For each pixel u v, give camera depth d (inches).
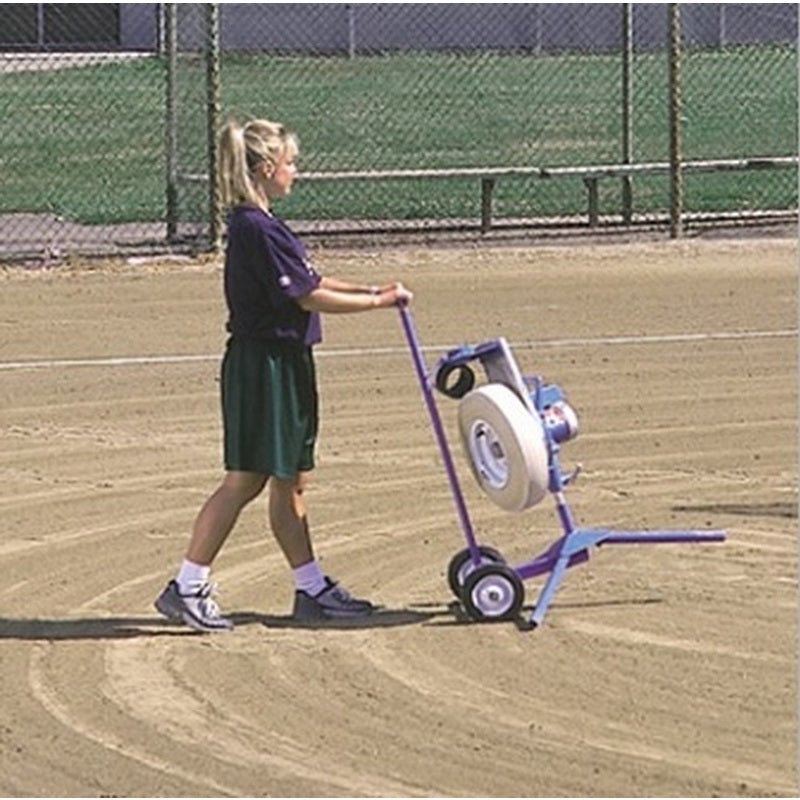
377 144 2593.5
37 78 3250.5
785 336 1406.3
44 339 1414.9
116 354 1364.4
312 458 799.7
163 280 1630.2
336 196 2113.7
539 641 767.1
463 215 1987.0
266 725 682.8
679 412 1181.1
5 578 866.8
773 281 1627.7
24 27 3722.9
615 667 735.7
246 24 3518.7
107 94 3014.3
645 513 959.0
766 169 2031.3
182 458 1083.9
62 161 2401.6
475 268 1690.5
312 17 3553.2
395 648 762.2
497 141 2610.7
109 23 3732.8
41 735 676.7
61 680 732.7
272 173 780.0
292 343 779.4
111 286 1608.0
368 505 979.3
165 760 652.7
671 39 1836.9
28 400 1229.7
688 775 633.6
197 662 751.1
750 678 722.8
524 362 1322.6
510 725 678.5
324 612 802.2
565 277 1647.4
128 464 1071.0
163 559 894.4
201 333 1432.1
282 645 769.6
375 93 3105.3
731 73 3157.0
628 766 641.6
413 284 1615.4
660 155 2461.9
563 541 801.6
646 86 3107.8
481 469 799.1
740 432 1132.5
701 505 974.4
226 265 785.6
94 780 637.9
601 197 2118.6
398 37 3597.4
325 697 709.9
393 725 680.4
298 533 802.8
